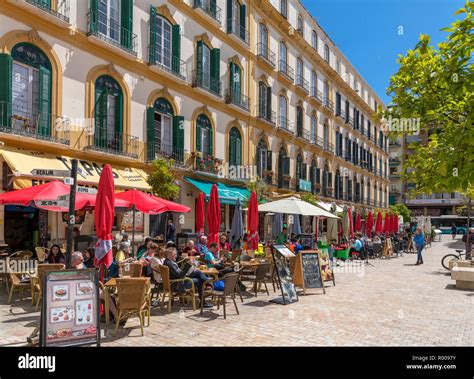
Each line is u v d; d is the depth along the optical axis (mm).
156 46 17688
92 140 14328
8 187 11836
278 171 28062
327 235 24156
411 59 8023
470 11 6559
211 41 21312
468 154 6418
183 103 19281
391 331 6770
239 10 23859
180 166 18469
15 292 9414
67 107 13719
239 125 23719
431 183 8469
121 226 15578
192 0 19906
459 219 56562
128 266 9445
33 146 12383
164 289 8133
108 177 7270
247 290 10773
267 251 13383
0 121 11469
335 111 38812
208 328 6840
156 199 11977
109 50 15250
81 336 5062
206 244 12359
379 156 55312
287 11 29281
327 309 8422
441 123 8047
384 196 57719
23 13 12320
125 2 15961
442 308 8656
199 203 13484
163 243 15617
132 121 16344
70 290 5074
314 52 33250
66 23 13297
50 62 13211
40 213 13617
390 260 20969
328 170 37000
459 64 6527
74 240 12898
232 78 22703
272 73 27359
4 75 11508
